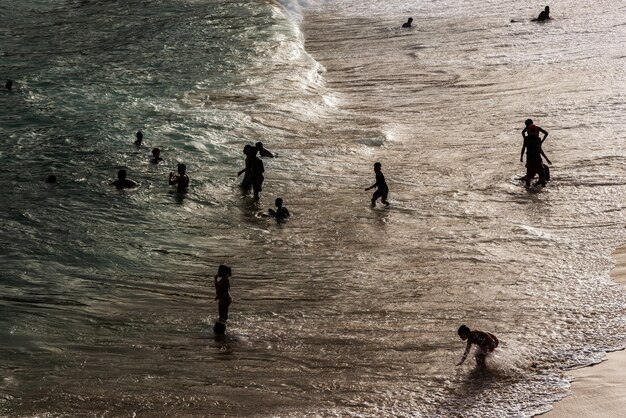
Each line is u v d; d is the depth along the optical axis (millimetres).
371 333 19688
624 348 18688
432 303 21234
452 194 29469
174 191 29172
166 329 19906
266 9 56969
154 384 17344
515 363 18062
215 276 21344
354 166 32438
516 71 44812
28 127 34188
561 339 19109
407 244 25312
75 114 35875
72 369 17891
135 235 25562
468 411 16328
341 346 19094
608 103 38406
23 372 17656
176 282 22641
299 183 30609
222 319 20297
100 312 20641
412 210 28125
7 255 23312
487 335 18094
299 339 19453
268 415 16188
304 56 47344
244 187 29766
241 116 36656
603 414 16172
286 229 26656
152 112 36469
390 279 22812
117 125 34656
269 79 42250
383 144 34781
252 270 23562
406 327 19953
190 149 32812
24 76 41062
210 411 16328
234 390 17156
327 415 16203
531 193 29250
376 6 63094
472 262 23766
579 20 55094
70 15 55812
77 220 26156
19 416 15906
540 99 39781
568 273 22812
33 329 19484
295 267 23766
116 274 22891
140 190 28938
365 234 26188
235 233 26250
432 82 43812
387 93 42156
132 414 16172
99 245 24547
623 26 52844
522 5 60406
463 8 60781
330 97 41062
